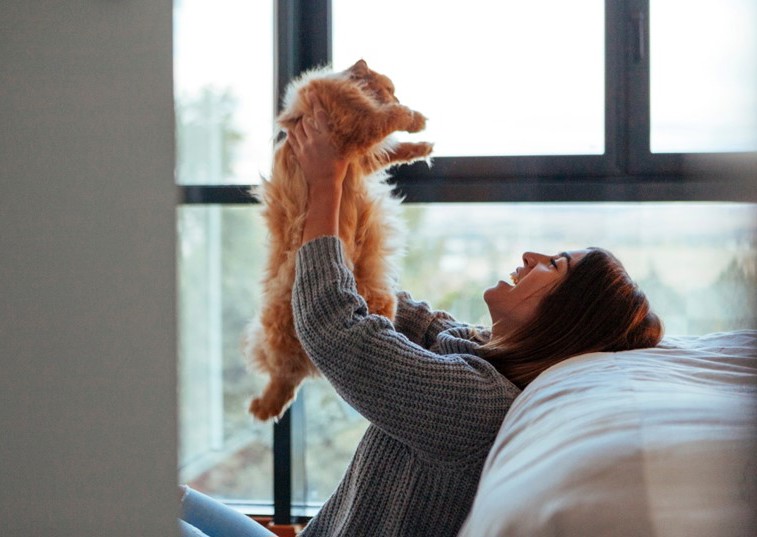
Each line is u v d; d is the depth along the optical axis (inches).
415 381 44.1
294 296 46.5
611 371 38.8
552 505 26.8
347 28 77.7
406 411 44.2
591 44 74.4
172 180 20.2
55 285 19.6
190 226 77.5
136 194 19.9
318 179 48.3
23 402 19.7
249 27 75.5
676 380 36.2
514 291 50.8
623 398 32.7
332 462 80.6
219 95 76.0
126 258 19.9
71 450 19.9
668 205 72.5
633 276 72.6
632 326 49.0
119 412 20.1
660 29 72.0
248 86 76.2
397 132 52.2
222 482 81.0
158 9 19.8
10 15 19.0
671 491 24.7
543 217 75.8
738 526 22.1
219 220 78.0
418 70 76.9
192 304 78.6
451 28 76.5
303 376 53.0
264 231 54.6
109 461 20.1
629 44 73.1
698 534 23.1
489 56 76.2
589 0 73.9
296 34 76.7
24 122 19.3
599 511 25.8
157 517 20.4
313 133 47.8
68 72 19.3
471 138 76.6
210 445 81.0
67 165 19.5
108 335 19.9
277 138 58.6
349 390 44.7
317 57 77.2
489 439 44.6
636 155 73.5
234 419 80.7
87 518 20.1
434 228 77.2
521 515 27.5
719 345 39.8
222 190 77.1
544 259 51.9
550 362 49.2
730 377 34.8
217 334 79.7
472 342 52.5
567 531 25.9
